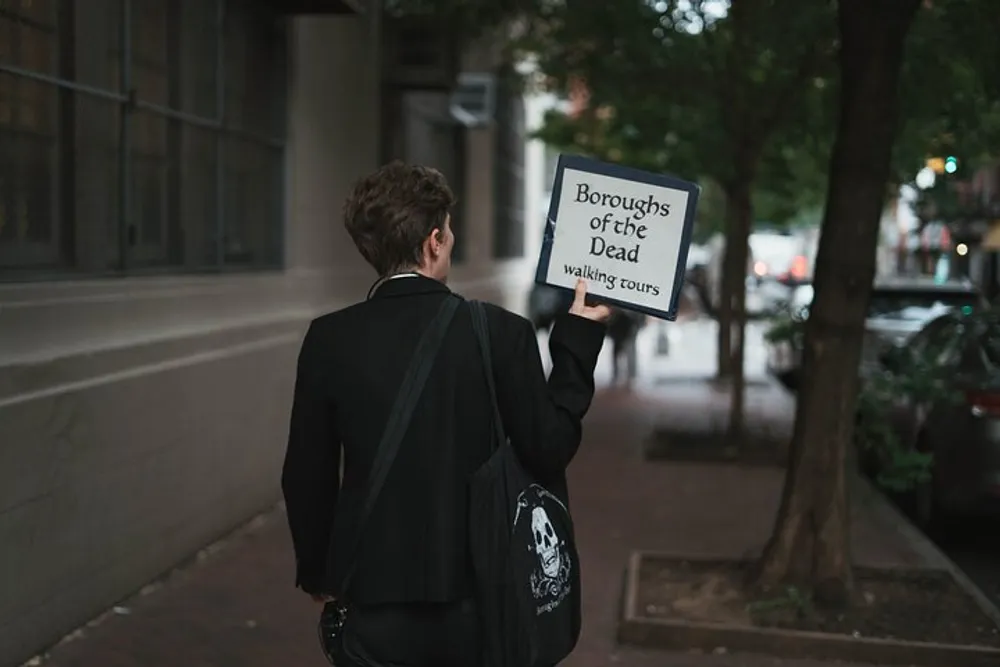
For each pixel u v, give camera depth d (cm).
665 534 786
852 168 574
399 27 1215
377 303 280
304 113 935
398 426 267
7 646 476
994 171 1939
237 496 755
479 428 271
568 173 329
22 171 521
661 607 588
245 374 766
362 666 268
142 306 627
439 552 263
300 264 936
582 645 551
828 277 583
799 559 587
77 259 575
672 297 321
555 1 1066
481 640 265
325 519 284
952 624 560
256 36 849
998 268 2064
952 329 879
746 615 571
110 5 606
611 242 325
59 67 555
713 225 2597
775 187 1351
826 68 949
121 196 620
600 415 1408
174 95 698
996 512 784
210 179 758
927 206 1119
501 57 1811
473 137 1855
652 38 1041
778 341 1030
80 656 507
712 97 1133
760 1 885
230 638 540
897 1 552
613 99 1219
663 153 1514
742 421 1134
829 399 584
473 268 1859
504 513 267
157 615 570
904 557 726
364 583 266
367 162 1148
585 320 297
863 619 566
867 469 1013
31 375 493
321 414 278
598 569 689
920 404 809
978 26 696
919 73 762
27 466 486
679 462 1074
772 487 955
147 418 606
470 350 273
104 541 561
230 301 771
